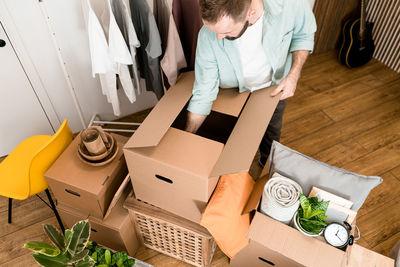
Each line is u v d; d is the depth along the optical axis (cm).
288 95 155
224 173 121
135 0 156
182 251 187
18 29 188
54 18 193
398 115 282
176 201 150
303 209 141
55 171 161
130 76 197
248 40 146
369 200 227
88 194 156
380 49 329
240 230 153
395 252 181
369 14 325
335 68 325
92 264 113
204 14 110
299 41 163
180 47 168
